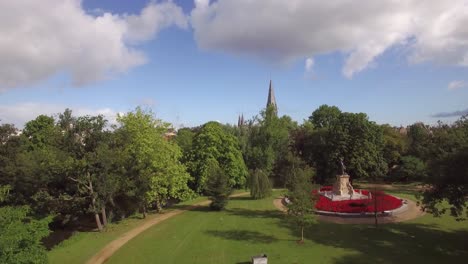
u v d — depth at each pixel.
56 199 33.34
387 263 21.97
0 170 36.34
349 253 24.11
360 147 57.62
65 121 32.19
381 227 30.73
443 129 28.86
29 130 57.25
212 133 56.25
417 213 35.97
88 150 32.97
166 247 27.33
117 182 34.00
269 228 31.97
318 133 64.62
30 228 21.38
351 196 43.66
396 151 65.00
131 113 40.72
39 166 34.38
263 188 49.81
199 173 54.44
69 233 34.03
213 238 29.23
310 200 27.20
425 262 22.02
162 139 42.53
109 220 37.69
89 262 24.72
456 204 24.55
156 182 39.41
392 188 56.38
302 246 26.08
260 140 69.38
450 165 23.78
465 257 22.83
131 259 24.81
